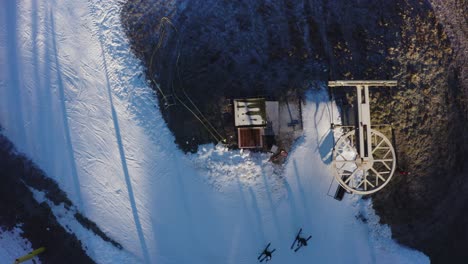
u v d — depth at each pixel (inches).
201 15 667.4
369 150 599.5
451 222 658.2
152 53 664.4
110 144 659.4
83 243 647.8
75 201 653.9
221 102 641.6
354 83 603.8
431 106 660.1
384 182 616.4
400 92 647.8
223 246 639.1
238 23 663.8
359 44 661.9
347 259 639.1
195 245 639.8
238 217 639.1
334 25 668.7
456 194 663.8
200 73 651.5
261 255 633.0
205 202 641.0
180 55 658.8
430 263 645.9
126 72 665.6
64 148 665.6
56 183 658.8
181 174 646.5
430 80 666.2
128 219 647.1
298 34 663.1
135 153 653.9
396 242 647.8
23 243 654.5
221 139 637.9
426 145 652.7
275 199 639.1
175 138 649.0
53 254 648.4
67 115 670.5
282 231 637.3
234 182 639.1
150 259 641.6
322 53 657.6
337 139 637.9
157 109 655.1
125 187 651.5
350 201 639.1
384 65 654.5
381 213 642.8
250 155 636.7
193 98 647.8
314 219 638.5
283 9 671.1
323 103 642.2
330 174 639.1
